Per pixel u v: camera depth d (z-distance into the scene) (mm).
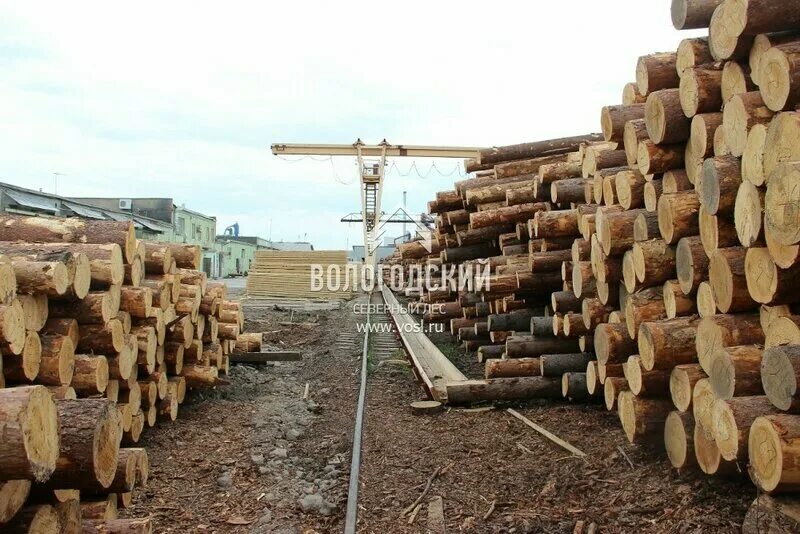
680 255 4953
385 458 6281
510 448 6426
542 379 8117
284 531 4613
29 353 4480
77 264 4949
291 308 21562
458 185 11484
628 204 5953
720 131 4543
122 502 4684
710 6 4680
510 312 9750
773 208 3537
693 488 4746
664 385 5352
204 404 8266
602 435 6535
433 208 12203
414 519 4828
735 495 4551
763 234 3943
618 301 6438
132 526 3572
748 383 4008
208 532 4660
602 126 6320
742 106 4105
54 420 2912
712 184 4336
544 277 8516
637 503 4723
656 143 5250
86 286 5141
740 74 4402
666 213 5023
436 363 10523
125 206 47406
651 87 5340
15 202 22547
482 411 7918
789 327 3854
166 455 6340
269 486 5574
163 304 6719
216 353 8781
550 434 6672
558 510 4855
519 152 11172
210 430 7238
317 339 15102
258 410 8211
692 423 4914
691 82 4762
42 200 25234
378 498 5266
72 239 5801
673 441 5059
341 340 14781
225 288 9117
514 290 8664
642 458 5633
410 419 7777
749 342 4281
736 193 4234
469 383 8203
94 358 5188
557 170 8508
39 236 5750
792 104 3770
